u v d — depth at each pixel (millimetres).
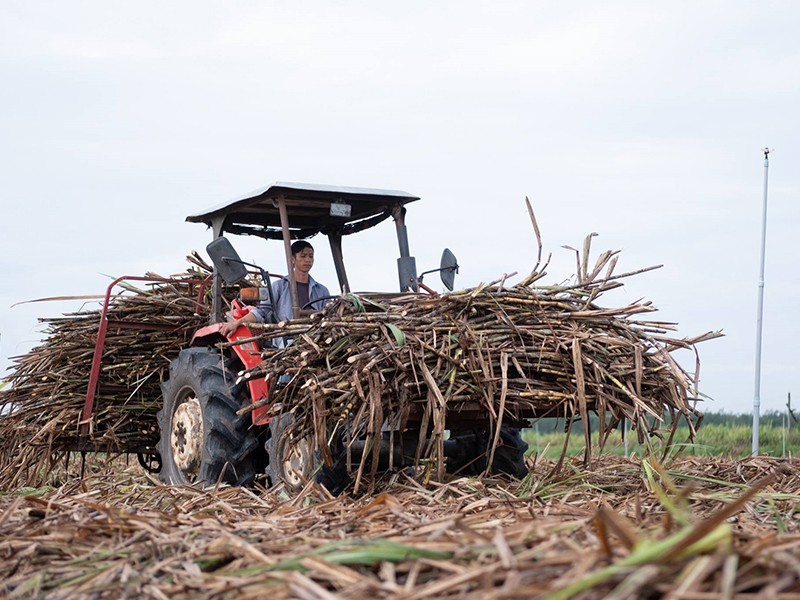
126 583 3121
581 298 6055
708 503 5031
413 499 5055
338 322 5574
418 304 5789
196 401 6656
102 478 7852
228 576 3041
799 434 11641
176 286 8102
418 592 2586
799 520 4652
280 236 7754
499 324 5719
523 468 6543
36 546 3604
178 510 4664
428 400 5359
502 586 2584
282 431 5828
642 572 2311
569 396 5512
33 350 8438
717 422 13867
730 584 2262
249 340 5812
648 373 5801
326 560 2932
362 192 6738
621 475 6445
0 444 8633
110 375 7867
